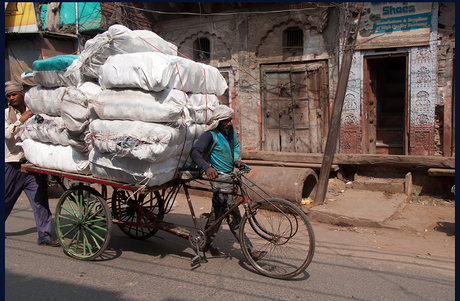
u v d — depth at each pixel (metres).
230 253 3.90
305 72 8.23
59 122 3.70
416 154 7.14
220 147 3.45
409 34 6.96
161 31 9.73
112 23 9.69
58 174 3.77
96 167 3.41
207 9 8.83
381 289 3.07
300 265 3.28
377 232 4.70
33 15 10.50
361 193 6.39
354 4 6.09
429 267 3.56
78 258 3.70
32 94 3.95
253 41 8.62
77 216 3.71
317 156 7.06
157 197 3.94
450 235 4.53
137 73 3.04
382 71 9.42
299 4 8.04
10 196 4.07
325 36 7.90
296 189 5.36
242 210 5.79
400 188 6.32
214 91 3.92
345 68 5.93
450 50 6.68
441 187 6.21
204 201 6.35
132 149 3.01
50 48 10.09
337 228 4.94
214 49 9.09
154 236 4.29
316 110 8.20
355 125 7.61
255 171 5.94
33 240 4.32
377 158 6.57
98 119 3.33
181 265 3.56
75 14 10.03
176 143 3.21
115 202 4.17
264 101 8.75
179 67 3.23
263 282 3.19
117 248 4.05
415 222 4.97
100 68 3.31
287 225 3.47
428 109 6.95
